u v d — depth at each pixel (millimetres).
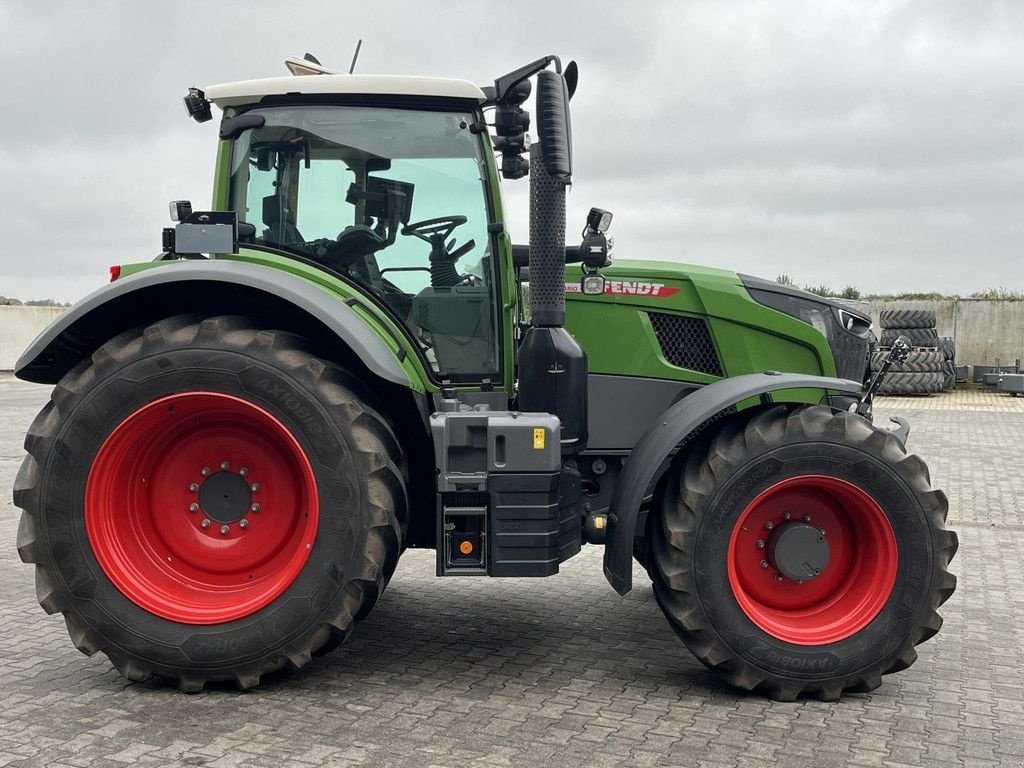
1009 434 14109
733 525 3793
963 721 3584
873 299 25281
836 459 3795
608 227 4320
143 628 3703
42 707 3588
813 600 3982
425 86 4117
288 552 3893
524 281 4758
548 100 3611
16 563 6062
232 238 3893
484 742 3293
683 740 3350
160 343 3717
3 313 24250
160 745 3229
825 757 3225
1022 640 4672
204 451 3889
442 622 4871
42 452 3723
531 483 3783
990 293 25047
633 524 3848
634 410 4590
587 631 4734
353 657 4262
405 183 4242
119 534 3811
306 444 3693
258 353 3705
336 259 4270
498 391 4305
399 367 3828
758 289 4621
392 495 3740
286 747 3223
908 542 3805
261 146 4258
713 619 3770
